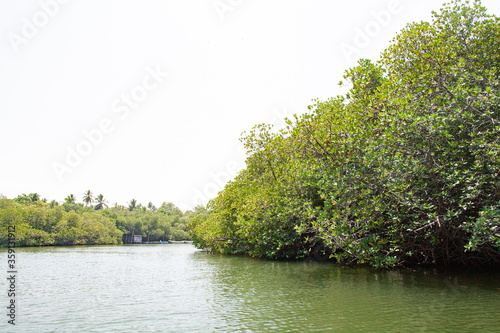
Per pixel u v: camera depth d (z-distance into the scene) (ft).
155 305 33.19
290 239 68.49
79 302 35.24
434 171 36.83
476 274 44.11
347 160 45.68
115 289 43.21
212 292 39.32
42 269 70.54
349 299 31.83
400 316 25.55
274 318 26.73
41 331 25.17
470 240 33.40
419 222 41.01
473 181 36.32
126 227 328.70
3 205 196.24
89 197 346.13
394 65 52.16
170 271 63.87
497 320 23.73
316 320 25.54
